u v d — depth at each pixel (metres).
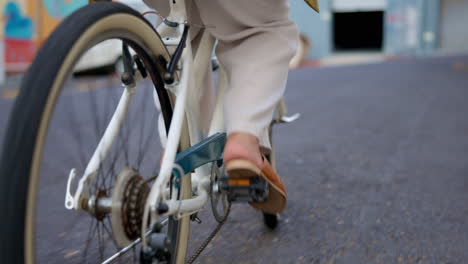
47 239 2.16
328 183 3.20
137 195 1.27
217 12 1.66
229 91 1.62
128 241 1.28
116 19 1.22
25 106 0.96
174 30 1.56
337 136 4.80
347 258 2.07
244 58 1.65
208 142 1.56
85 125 4.83
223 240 2.23
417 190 3.06
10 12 11.23
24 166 0.94
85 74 8.54
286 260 2.05
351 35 28.83
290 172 3.46
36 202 0.97
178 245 1.61
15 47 11.55
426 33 22.92
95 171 1.31
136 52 1.41
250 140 1.54
